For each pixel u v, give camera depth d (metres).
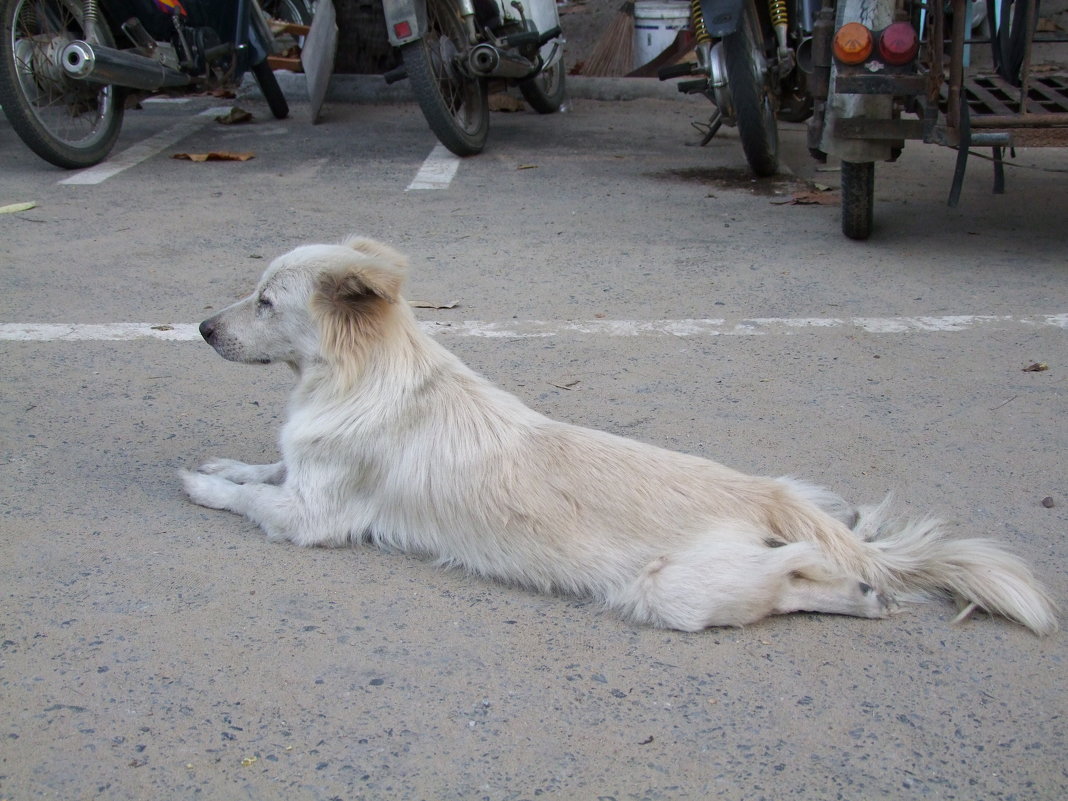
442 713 2.39
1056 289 5.35
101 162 7.91
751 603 2.70
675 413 3.99
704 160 8.34
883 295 5.29
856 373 4.37
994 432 3.85
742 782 2.21
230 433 3.83
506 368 4.40
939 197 7.19
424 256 5.89
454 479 2.95
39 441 3.67
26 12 7.30
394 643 2.63
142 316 4.90
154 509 3.26
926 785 2.22
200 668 2.50
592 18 12.79
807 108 8.20
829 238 6.27
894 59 5.31
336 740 2.29
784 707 2.44
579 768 2.24
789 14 8.05
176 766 2.20
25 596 2.76
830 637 2.71
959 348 4.62
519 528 2.87
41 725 2.30
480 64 7.76
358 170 7.88
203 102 10.59
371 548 3.12
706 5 6.68
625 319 4.97
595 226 6.50
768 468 3.57
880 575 2.87
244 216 6.61
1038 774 2.26
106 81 7.33
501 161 8.22
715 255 5.94
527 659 2.59
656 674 2.54
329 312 2.97
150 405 4.01
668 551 2.78
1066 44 9.06
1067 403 4.08
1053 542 3.14
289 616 2.73
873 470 3.57
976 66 7.86
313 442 3.06
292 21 11.76
